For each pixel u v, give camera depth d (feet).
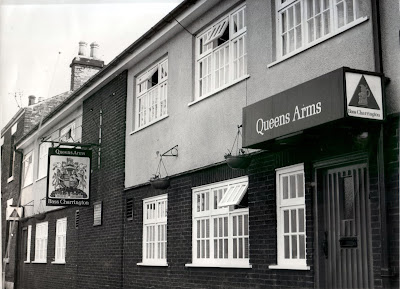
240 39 32.12
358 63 22.76
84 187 44.88
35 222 59.57
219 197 31.65
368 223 22.17
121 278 42.11
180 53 37.58
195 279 32.71
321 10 26.13
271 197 27.20
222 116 31.94
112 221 44.65
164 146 38.14
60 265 54.29
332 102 20.53
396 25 21.11
